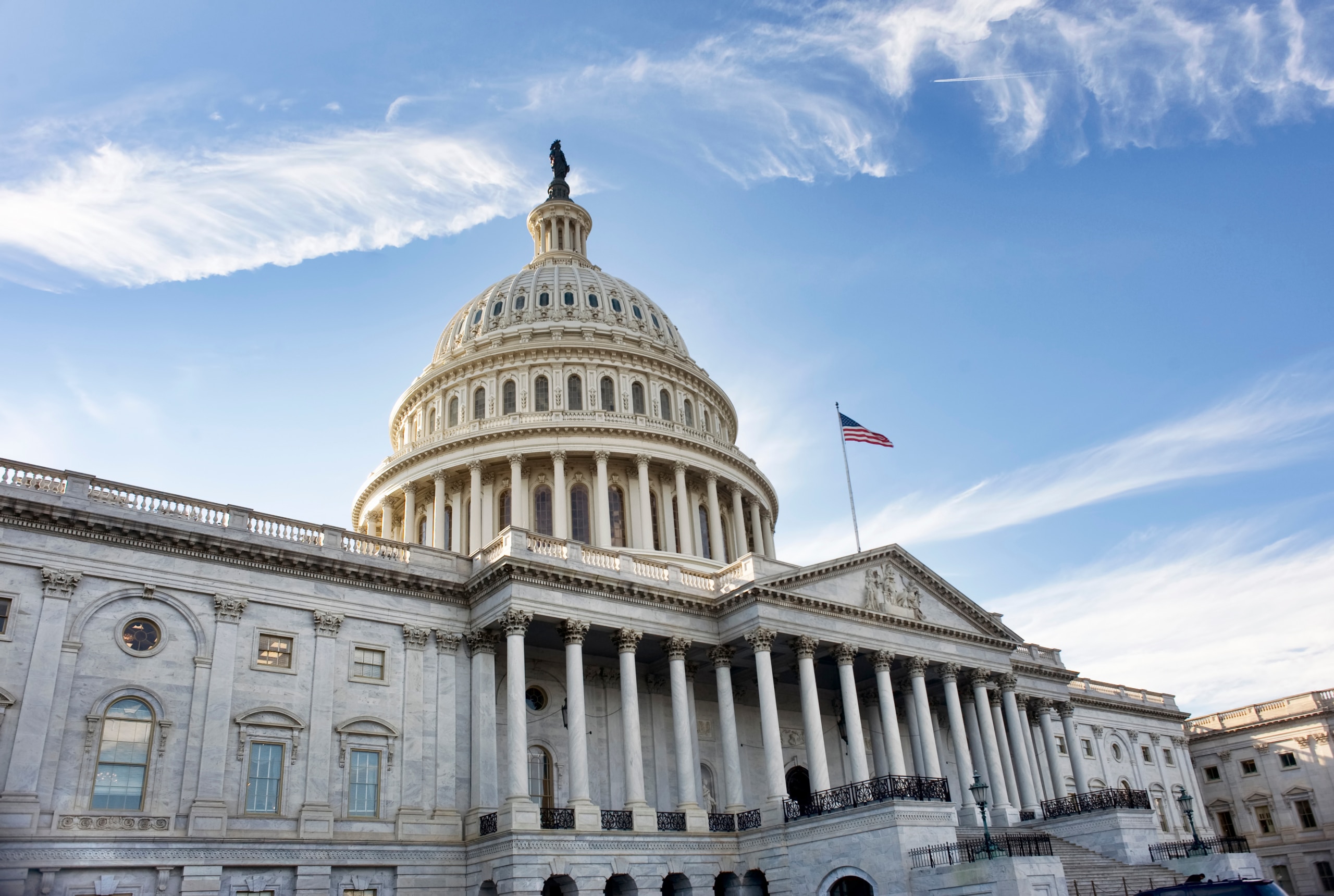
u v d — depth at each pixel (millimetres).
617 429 77250
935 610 61844
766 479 88375
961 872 41125
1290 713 92125
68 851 36812
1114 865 51125
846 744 64625
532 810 43656
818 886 46156
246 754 42031
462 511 77500
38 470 41406
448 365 84750
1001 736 65375
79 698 39281
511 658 46531
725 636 54188
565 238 103438
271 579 45375
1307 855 88125
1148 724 89312
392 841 43656
